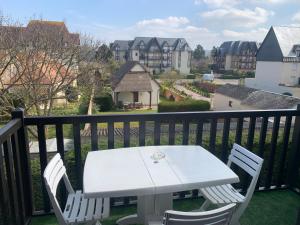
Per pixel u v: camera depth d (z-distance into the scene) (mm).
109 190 1487
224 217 1273
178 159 1925
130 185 1539
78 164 2330
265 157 3752
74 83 10070
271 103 18156
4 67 8195
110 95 21266
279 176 2934
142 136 2346
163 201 1964
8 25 8422
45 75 9055
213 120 2486
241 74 49094
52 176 1734
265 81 29906
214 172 1728
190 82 39594
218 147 3646
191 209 2555
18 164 2023
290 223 2340
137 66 23000
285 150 2857
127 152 2051
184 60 52750
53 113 10633
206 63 60844
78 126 2227
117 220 2314
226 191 2139
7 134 1731
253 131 2627
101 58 11156
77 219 1743
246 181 2789
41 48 8859
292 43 27984
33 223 2303
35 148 6594
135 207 2580
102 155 1987
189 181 1596
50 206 2414
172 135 2406
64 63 9500
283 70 27516
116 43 52094
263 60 29938
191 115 2391
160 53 51062
